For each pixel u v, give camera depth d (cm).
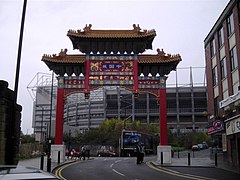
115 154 6188
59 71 3366
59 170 2458
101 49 3359
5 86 1449
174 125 10569
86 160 3962
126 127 8194
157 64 3316
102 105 11875
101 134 7644
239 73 2872
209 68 3844
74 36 3228
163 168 2738
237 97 2733
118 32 3297
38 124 9731
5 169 593
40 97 7862
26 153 4191
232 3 3033
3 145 1409
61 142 3219
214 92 3700
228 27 3219
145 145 5775
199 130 10350
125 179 1947
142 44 3316
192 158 4209
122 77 3256
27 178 521
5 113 1436
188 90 10594
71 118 12600
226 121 3128
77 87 3262
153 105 10644
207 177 2038
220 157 3594
